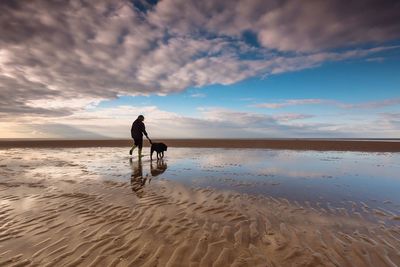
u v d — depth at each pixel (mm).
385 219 4949
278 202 6078
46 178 8742
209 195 6676
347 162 12719
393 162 12672
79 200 6156
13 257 3520
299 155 16062
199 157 15102
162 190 7168
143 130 13594
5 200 6133
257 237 4176
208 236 4207
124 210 5465
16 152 18875
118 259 3471
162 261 3430
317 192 6953
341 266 3312
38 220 4867
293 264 3367
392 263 3373
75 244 3902
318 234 4270
